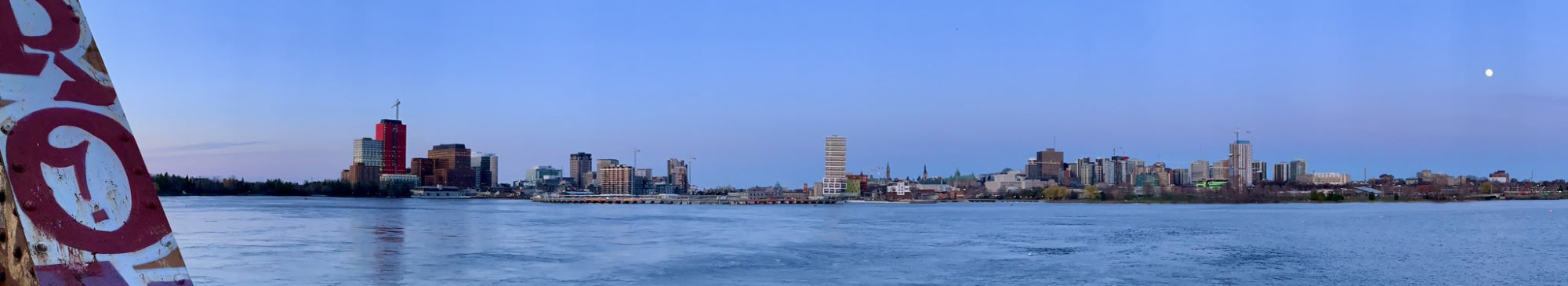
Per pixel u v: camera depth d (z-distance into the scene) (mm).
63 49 5504
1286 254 70188
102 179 5453
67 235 5160
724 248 70938
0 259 4512
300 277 46406
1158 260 63812
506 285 45281
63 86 5434
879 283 49375
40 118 5230
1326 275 55812
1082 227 113375
